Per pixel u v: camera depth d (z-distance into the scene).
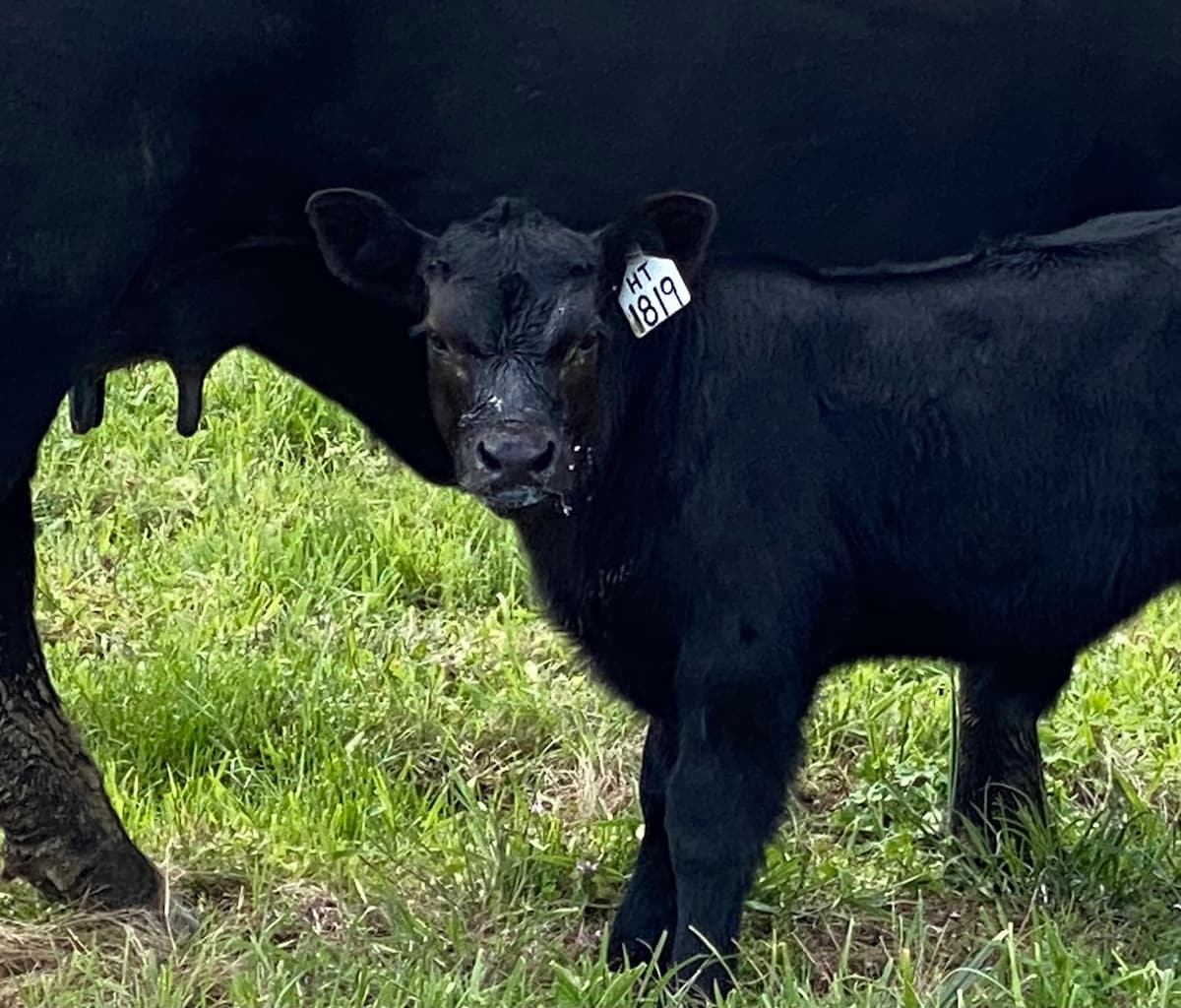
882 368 3.94
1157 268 3.95
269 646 4.88
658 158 4.05
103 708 4.62
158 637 4.88
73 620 4.97
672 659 3.94
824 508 3.93
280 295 4.15
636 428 3.92
